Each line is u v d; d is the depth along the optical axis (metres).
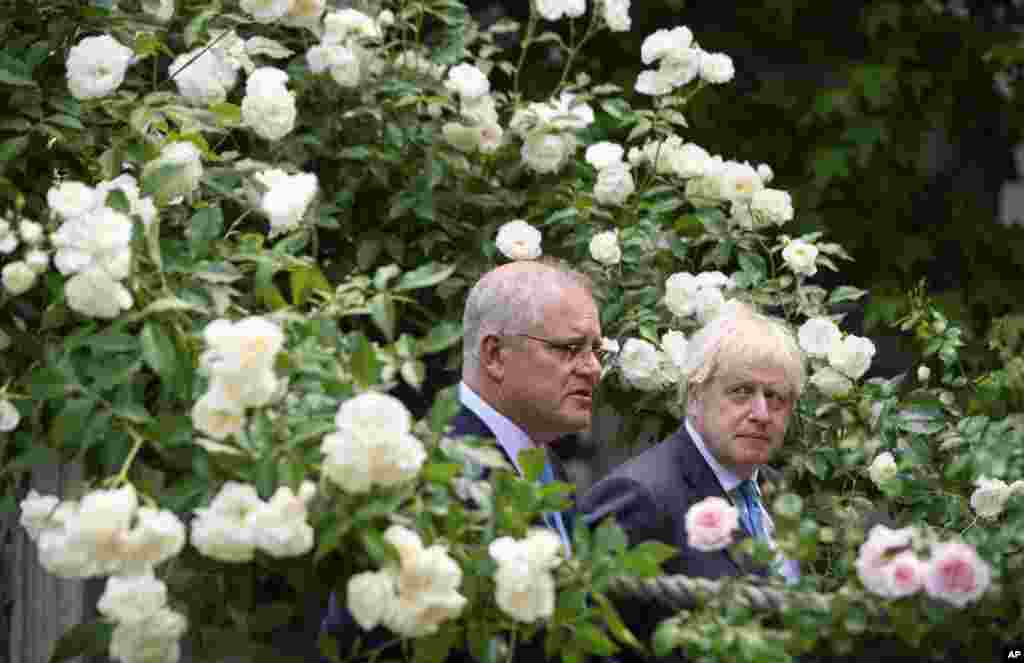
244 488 3.27
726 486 4.42
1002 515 4.89
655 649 3.35
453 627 3.35
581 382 4.22
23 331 3.79
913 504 5.11
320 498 3.33
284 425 3.38
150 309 3.53
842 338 5.69
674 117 6.05
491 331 4.23
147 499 3.30
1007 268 9.74
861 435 5.45
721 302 5.51
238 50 5.51
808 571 4.77
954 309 9.12
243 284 4.85
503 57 9.02
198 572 3.56
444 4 6.22
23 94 4.35
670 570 4.21
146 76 5.61
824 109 9.30
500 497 3.44
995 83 10.08
